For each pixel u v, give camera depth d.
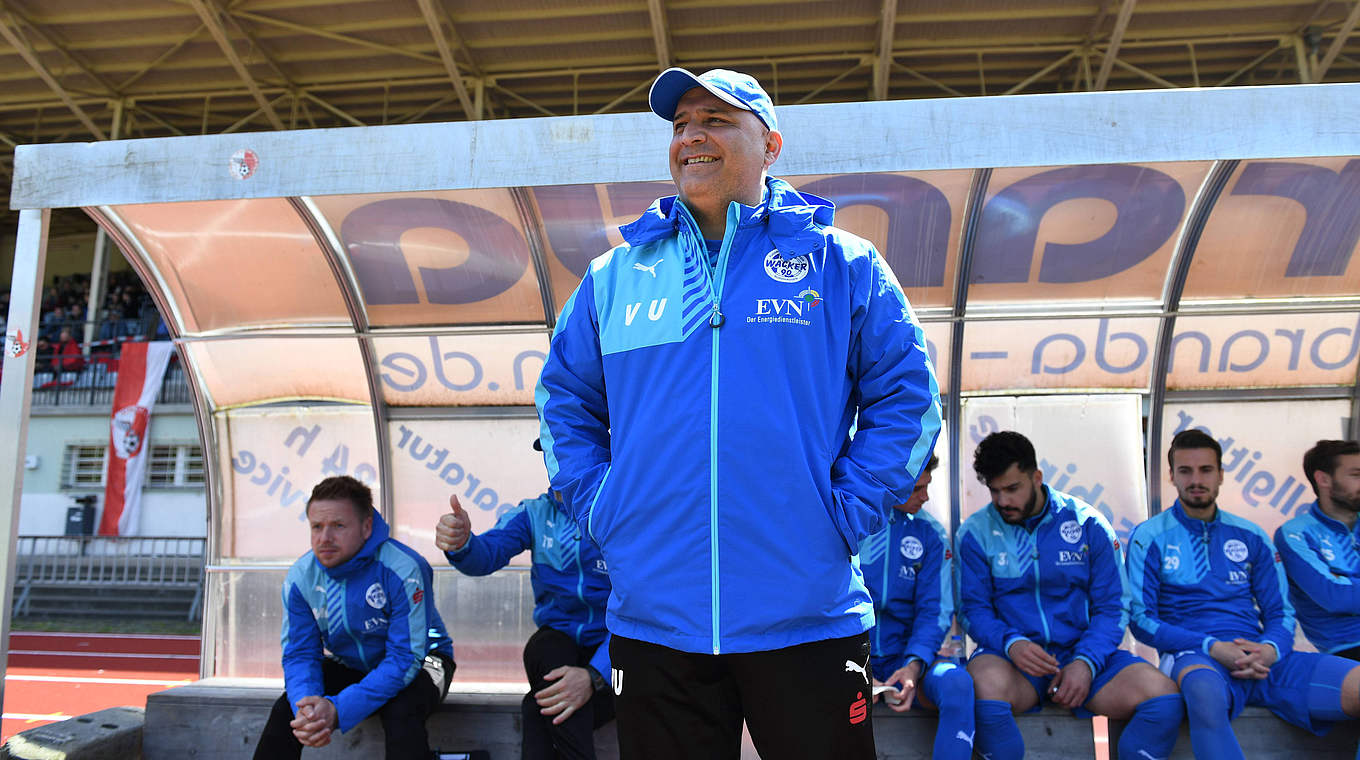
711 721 1.67
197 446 14.52
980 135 2.57
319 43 11.77
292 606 3.05
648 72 12.33
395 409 4.06
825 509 1.64
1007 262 3.63
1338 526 3.26
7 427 2.86
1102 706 2.95
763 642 1.59
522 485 4.03
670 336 1.72
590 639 3.08
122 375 13.93
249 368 4.04
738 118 1.81
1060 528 3.20
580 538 3.12
